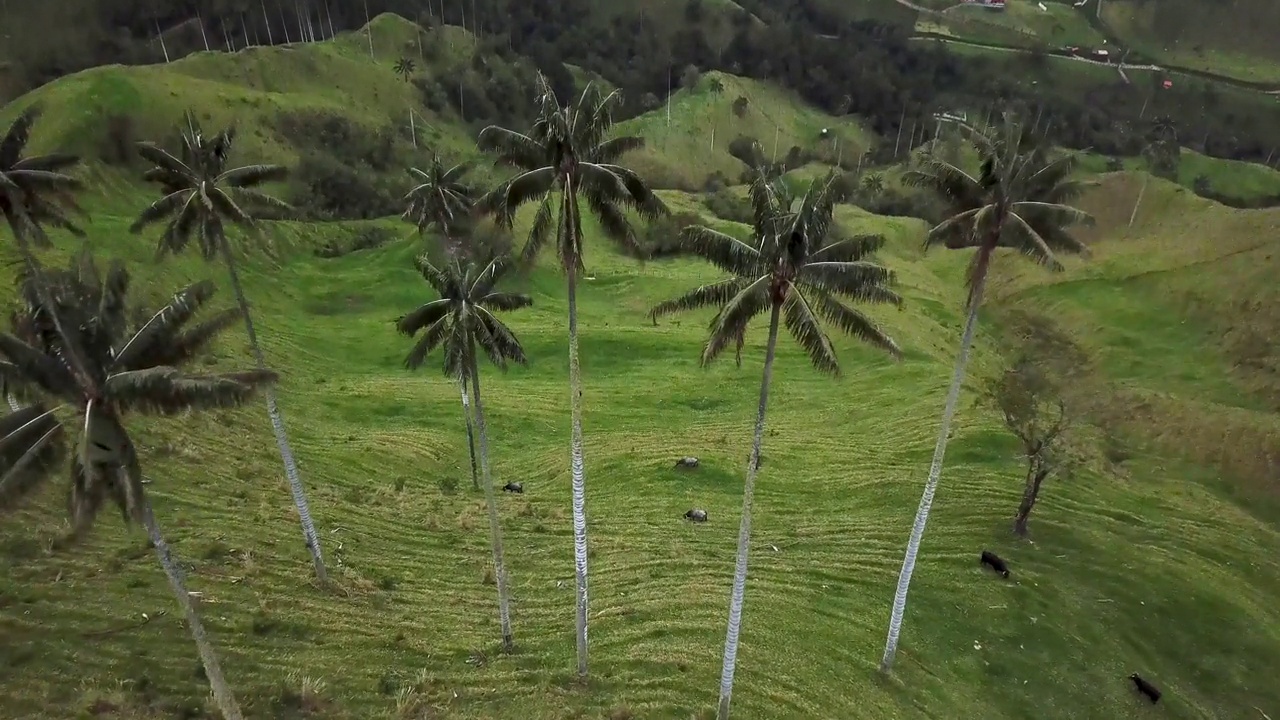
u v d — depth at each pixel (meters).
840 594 38.06
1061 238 26.19
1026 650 35.47
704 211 112.88
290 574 35.38
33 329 19.38
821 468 50.81
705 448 53.22
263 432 50.25
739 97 163.38
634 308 82.88
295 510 41.41
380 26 150.12
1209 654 36.28
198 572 33.88
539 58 169.50
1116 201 107.31
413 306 78.06
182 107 95.25
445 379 65.38
